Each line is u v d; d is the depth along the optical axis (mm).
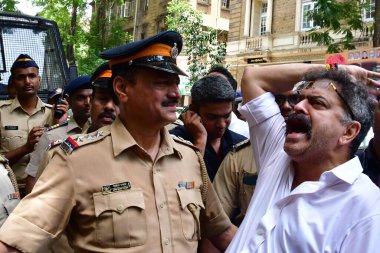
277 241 1792
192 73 12367
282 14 18578
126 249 1790
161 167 2004
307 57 17625
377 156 2367
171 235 1895
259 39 19109
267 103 2244
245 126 3824
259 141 2277
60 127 3691
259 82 2311
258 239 1825
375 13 7418
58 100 4434
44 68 5895
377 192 1746
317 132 1829
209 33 12961
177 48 1984
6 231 1705
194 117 2818
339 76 1887
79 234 1853
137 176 1918
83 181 1834
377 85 2188
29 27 5891
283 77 2271
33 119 4551
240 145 2844
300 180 1984
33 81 4504
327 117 1828
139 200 1854
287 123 1914
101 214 1800
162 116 1933
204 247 2482
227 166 2820
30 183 3504
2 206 2443
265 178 2084
